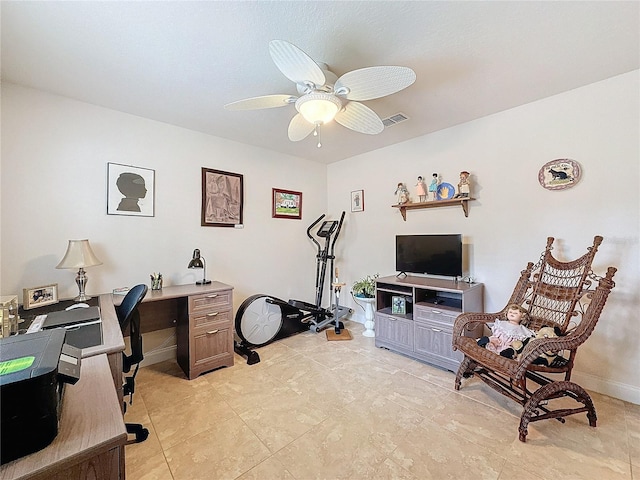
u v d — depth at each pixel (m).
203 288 2.65
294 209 3.95
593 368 2.19
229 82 2.07
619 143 2.06
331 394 2.18
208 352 2.54
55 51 1.70
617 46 1.71
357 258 3.99
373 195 3.77
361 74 1.48
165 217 2.80
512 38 1.63
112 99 2.31
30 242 2.12
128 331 2.61
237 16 1.44
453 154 2.96
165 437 1.72
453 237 2.79
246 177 3.43
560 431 1.74
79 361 0.89
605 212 2.12
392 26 1.53
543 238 2.41
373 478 1.42
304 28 1.53
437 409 1.99
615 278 2.09
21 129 2.09
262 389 2.26
